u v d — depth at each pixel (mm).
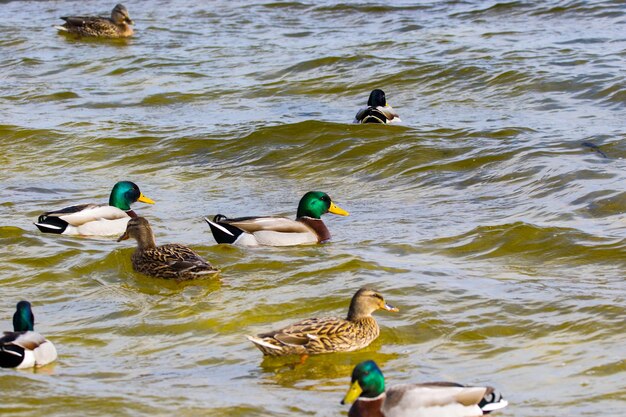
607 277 16109
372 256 17312
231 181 23125
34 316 15070
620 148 23078
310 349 13305
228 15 41375
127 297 15789
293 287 15930
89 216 19094
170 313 15047
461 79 30422
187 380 12680
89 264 17141
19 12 43938
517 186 21250
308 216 18578
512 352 13477
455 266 16812
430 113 28016
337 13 40812
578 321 14289
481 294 15336
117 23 38406
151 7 43719
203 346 13875
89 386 12375
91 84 32344
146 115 28672
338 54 33562
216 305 15312
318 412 11586
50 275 16750
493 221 19047
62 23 41500
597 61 30891
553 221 18750
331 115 28297
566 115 26641
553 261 16984
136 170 24141
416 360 13289
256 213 20484
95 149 25500
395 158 23797
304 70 32562
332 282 16016
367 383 11070
